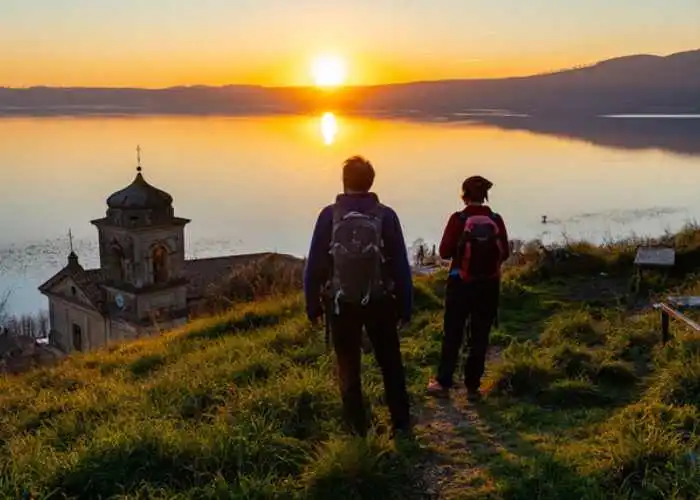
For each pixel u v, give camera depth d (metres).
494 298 6.14
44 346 38.41
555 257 11.11
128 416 6.10
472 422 5.64
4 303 79.94
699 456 4.54
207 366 7.83
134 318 29.98
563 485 4.43
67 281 33.94
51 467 4.93
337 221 4.90
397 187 169.12
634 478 4.46
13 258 108.00
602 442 4.98
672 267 10.25
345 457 4.64
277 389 6.12
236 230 134.50
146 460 4.91
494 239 6.04
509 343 7.86
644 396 5.86
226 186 188.00
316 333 8.42
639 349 7.05
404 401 5.34
